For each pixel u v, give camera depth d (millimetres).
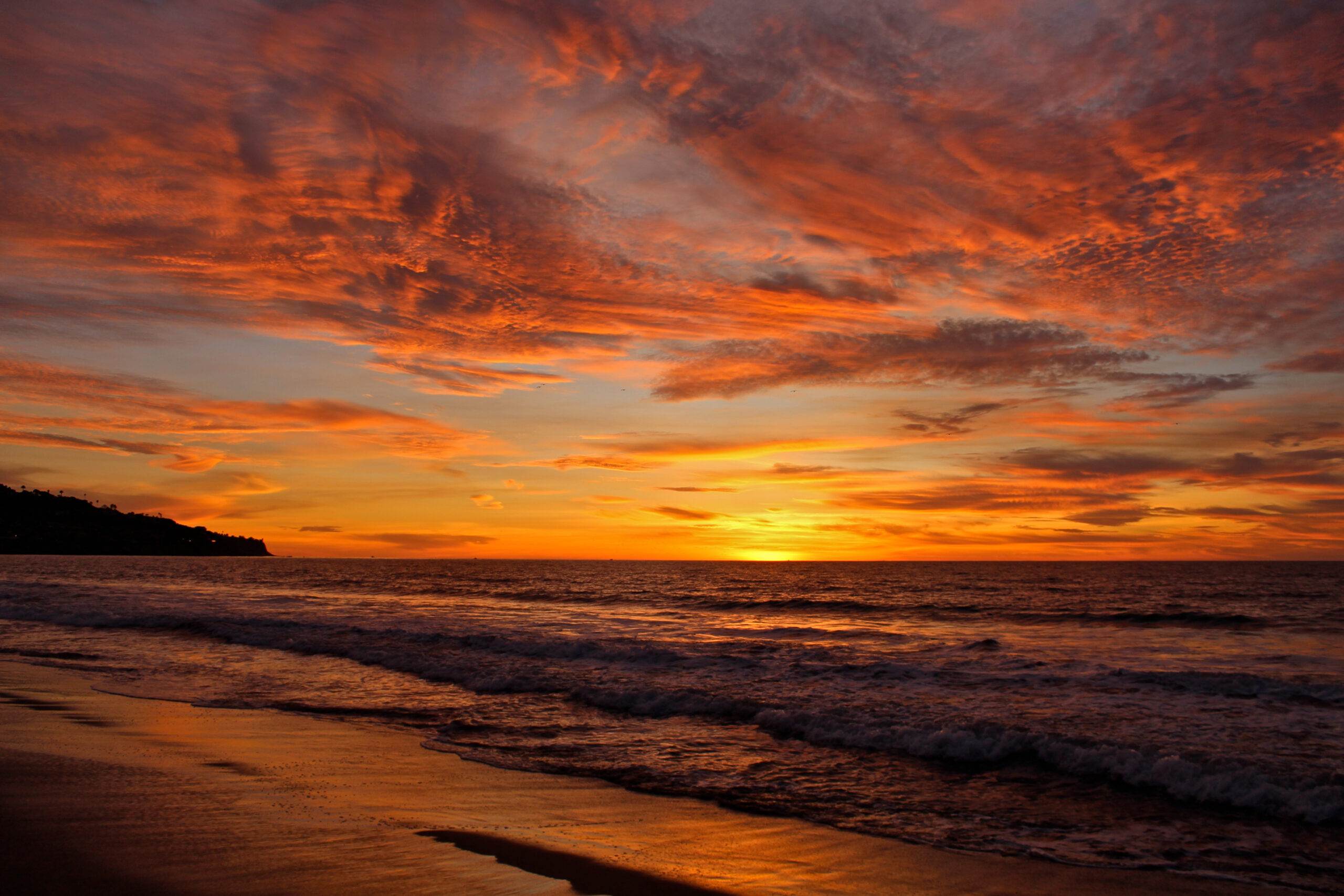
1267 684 13047
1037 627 26969
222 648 17859
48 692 12109
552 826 6324
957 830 6547
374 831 5875
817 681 13758
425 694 12547
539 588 54562
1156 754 8508
